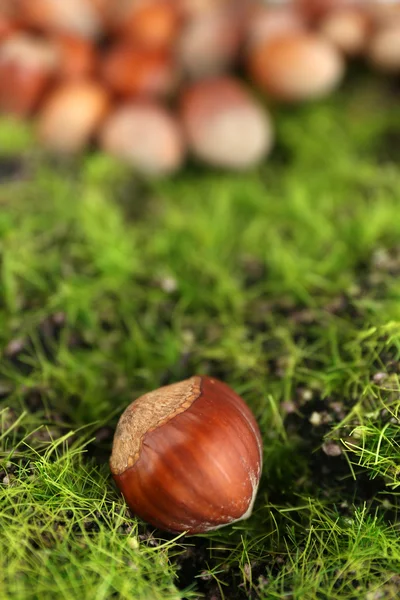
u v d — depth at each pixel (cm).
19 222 15
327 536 11
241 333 13
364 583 10
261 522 11
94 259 14
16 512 10
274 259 15
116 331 14
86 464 11
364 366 12
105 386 13
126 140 15
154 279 14
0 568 10
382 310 13
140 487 10
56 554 10
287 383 12
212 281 15
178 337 14
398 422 11
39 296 14
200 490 10
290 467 11
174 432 10
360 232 15
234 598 10
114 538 10
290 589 10
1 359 13
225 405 11
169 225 15
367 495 11
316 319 13
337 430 12
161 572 10
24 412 12
